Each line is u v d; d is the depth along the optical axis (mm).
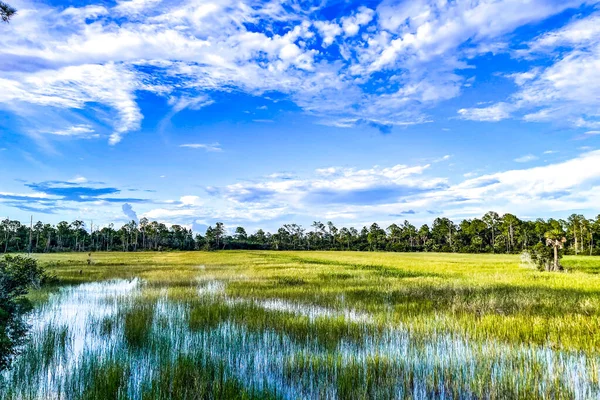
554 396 6711
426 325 11461
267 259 55000
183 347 9523
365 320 12234
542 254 33250
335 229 148625
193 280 24812
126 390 7000
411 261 50281
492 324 11383
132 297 17156
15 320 9914
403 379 7578
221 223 129500
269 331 10867
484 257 68375
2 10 8477
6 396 6922
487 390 7035
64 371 8070
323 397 6883
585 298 15680
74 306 15133
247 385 7324
